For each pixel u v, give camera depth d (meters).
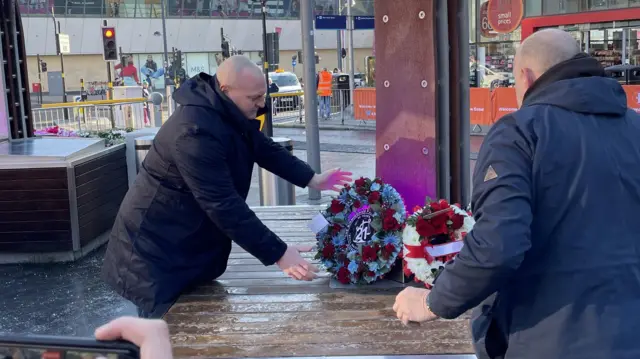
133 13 48.06
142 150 7.21
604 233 1.75
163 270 3.59
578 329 1.72
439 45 3.85
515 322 1.83
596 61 1.93
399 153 4.04
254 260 4.37
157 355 1.15
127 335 1.18
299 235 4.99
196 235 3.65
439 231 3.46
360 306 3.40
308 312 3.34
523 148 1.80
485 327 2.01
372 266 3.66
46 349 1.17
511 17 17.97
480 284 1.74
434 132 3.87
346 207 3.79
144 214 3.60
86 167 6.27
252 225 3.38
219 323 3.22
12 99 7.29
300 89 30.45
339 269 3.71
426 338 2.96
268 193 7.70
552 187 1.77
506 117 1.89
